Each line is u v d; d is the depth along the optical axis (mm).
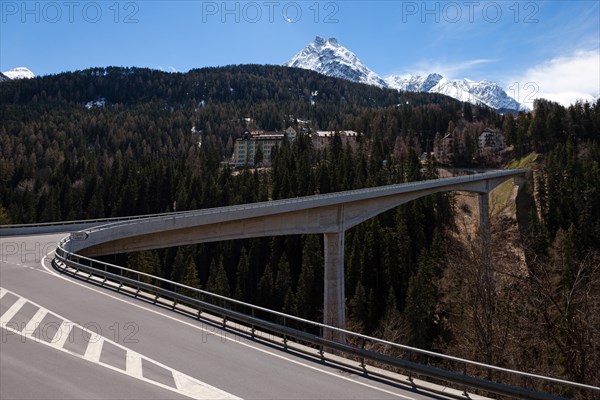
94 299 16125
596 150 93000
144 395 8680
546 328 17938
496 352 18422
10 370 9469
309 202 39562
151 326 13414
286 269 53938
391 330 33000
